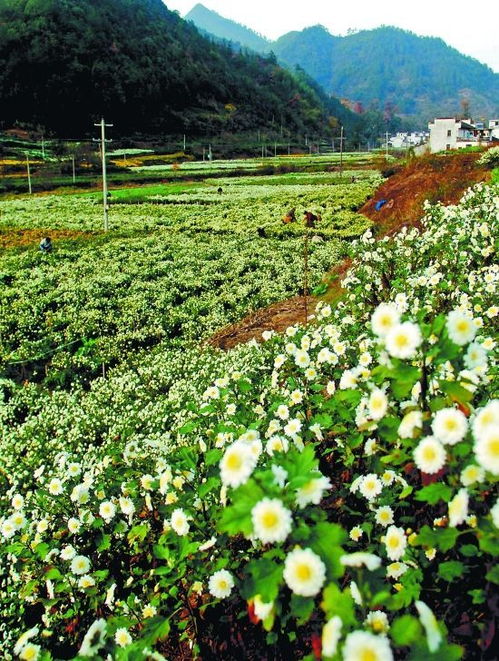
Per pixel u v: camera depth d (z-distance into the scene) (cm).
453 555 265
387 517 291
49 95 12194
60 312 1677
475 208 1052
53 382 1273
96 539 401
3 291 1936
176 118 13775
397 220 2219
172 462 405
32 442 914
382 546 289
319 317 824
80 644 381
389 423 255
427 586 267
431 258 893
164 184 7412
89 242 3041
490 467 195
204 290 1908
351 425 364
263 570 193
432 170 2911
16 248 3000
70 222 3962
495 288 613
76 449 854
